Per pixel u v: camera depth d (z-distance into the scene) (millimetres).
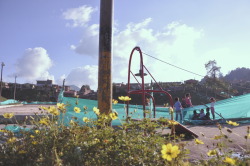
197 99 83750
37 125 2643
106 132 2396
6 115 2973
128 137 2393
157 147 2354
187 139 5285
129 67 6340
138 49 6242
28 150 2328
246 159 2217
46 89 105938
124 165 2102
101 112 3645
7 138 2701
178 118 11328
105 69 3730
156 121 2797
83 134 2486
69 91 99000
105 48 3764
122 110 8680
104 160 2105
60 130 2660
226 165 2045
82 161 2111
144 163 2109
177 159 2268
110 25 3854
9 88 105375
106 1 3881
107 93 3688
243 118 10672
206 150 3850
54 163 2035
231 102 11500
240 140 4863
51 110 2648
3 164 2162
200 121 10258
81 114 6520
